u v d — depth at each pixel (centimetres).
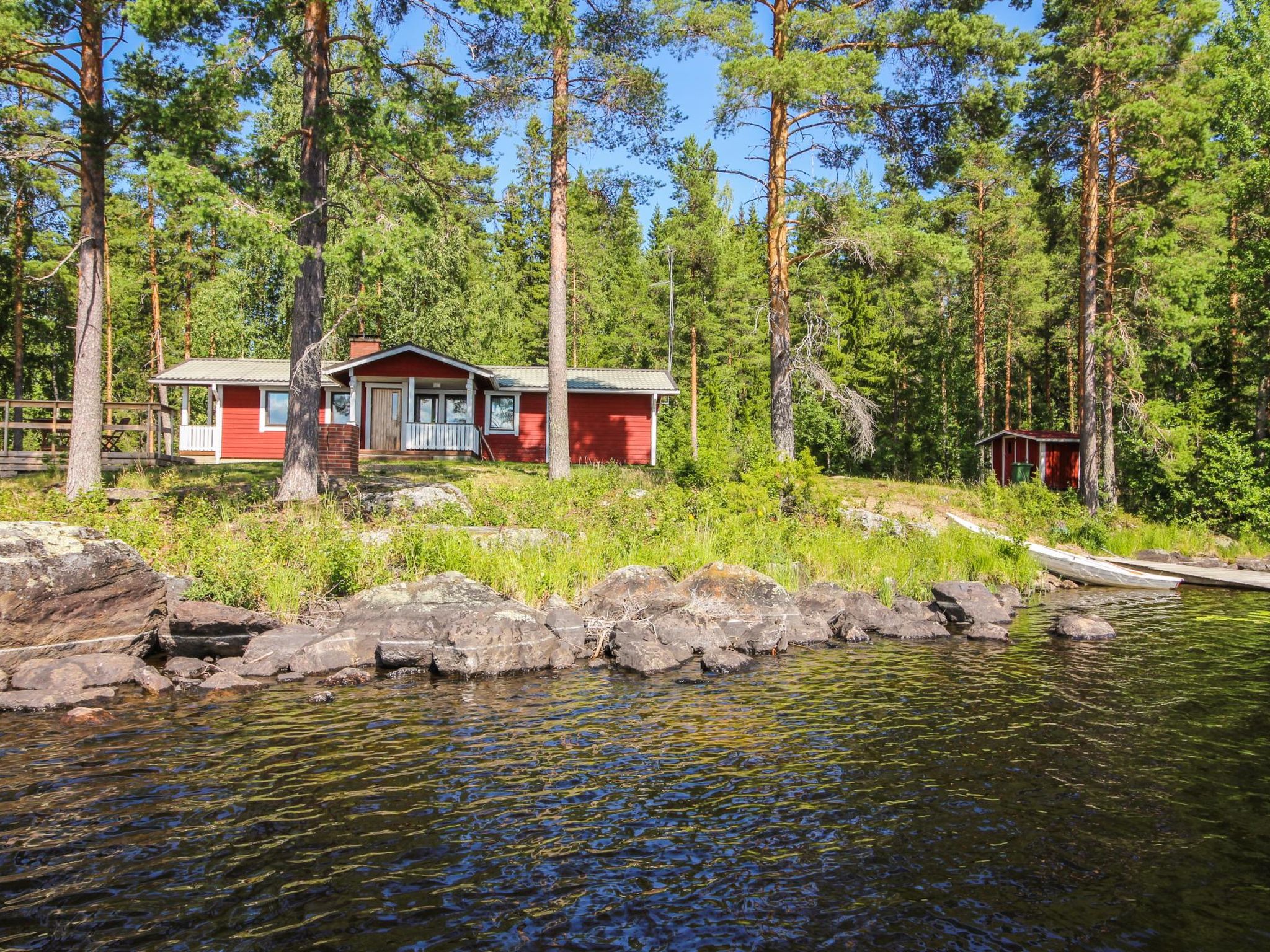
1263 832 560
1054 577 1905
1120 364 2775
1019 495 2569
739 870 504
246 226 1339
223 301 3431
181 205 1373
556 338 2159
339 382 3138
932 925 441
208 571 1182
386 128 1595
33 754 691
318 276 1686
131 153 1634
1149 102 2203
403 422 3069
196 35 1530
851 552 1625
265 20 1494
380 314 3478
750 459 2217
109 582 997
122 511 1500
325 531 1385
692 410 4206
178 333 4444
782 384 2158
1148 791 633
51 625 952
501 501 1891
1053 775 666
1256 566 2108
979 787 639
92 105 1628
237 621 1073
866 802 609
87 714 803
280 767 670
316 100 1653
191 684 918
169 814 573
